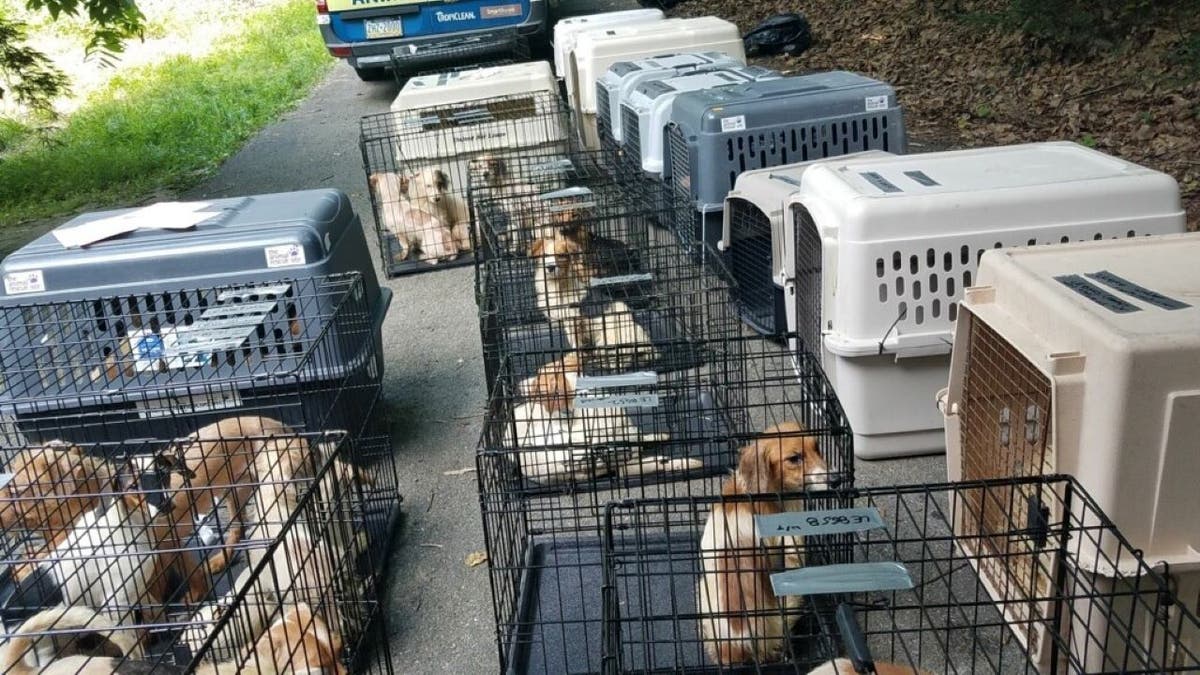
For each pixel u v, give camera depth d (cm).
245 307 321
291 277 337
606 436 315
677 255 449
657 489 302
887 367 307
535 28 1019
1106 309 205
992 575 243
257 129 1030
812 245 340
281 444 292
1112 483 195
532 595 273
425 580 291
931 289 299
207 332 309
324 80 1273
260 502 280
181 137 1039
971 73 794
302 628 224
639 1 1417
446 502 332
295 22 1791
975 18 817
